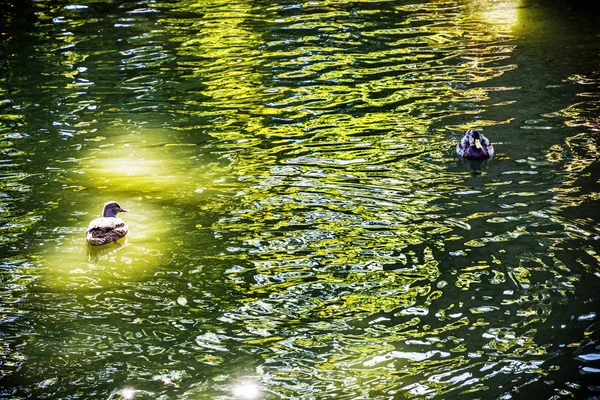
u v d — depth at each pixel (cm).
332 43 2025
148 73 1839
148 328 856
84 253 1023
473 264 958
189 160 1331
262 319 867
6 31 2239
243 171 1272
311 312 877
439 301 885
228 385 758
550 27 2064
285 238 1042
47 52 2023
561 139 1338
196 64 1891
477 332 827
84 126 1516
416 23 2184
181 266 982
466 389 740
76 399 744
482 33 2047
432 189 1175
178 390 754
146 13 2403
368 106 1560
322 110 1551
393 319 857
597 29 2012
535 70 1714
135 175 1271
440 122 1452
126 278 959
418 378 759
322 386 753
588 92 1555
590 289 893
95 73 1847
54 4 2536
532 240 1008
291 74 1788
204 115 1555
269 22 2259
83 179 1264
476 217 1077
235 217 1109
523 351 793
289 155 1333
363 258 984
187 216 1120
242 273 961
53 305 901
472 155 1268
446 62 1817
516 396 727
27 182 1255
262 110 1567
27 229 1092
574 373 755
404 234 1041
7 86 1770
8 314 883
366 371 773
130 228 1088
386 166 1270
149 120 1540
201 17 2338
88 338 838
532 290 898
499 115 1466
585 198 1117
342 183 1208
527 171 1223
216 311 885
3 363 796
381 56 1895
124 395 747
